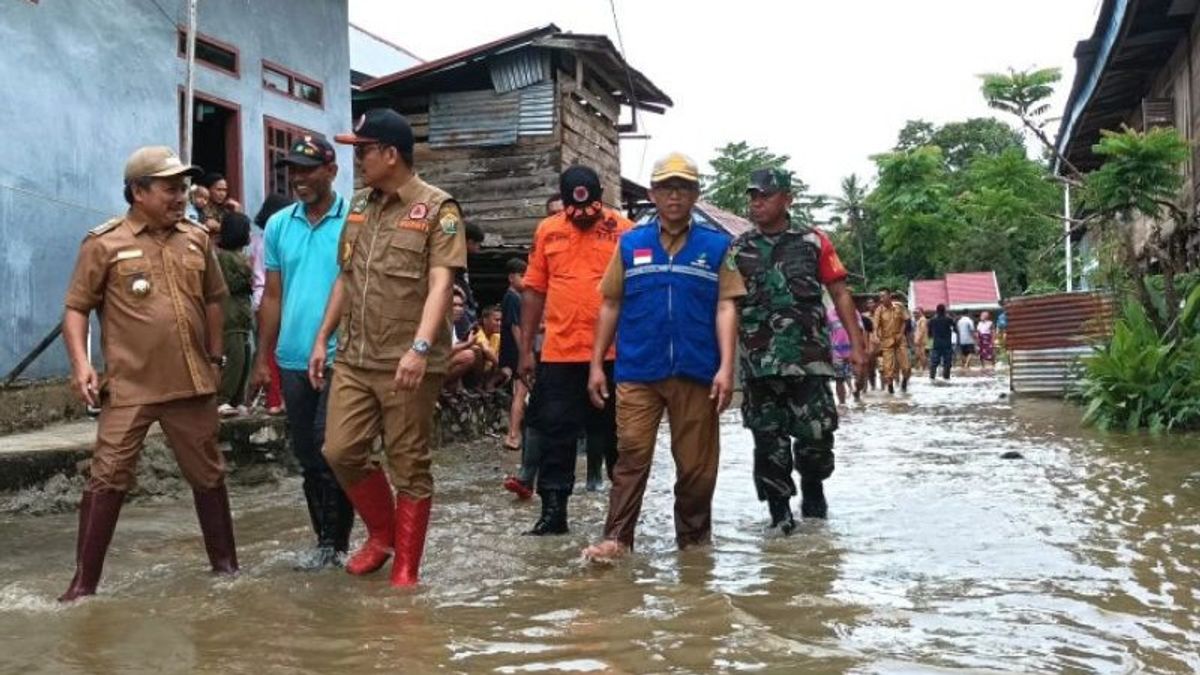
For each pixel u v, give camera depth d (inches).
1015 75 631.8
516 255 585.0
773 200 214.7
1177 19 560.4
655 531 211.3
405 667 119.8
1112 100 722.2
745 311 213.5
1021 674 114.0
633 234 189.5
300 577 169.8
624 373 186.9
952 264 2097.7
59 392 327.3
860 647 125.0
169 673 119.0
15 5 336.2
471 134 672.4
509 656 123.3
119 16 382.9
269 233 189.8
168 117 406.9
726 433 433.4
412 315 165.2
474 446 391.2
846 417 501.4
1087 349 515.8
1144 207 420.2
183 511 242.1
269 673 118.6
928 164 1797.5
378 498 173.0
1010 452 313.6
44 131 347.3
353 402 165.6
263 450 289.4
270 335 190.2
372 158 165.6
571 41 636.7
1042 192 994.1
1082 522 203.6
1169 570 162.9
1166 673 114.8
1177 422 365.7
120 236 164.7
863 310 1002.1
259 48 466.6
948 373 896.3
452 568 174.7
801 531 204.7
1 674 119.0
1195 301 387.5
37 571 177.2
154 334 163.5
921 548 184.4
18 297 330.3
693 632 131.6
